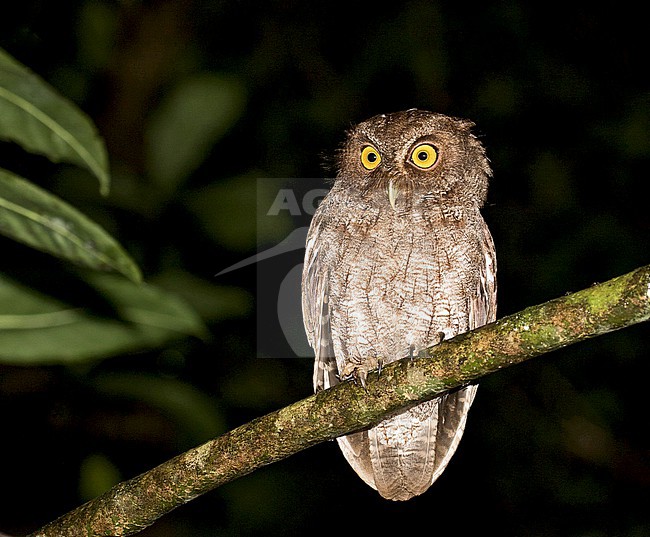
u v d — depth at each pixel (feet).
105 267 8.98
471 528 35.70
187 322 13.30
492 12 36.70
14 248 14.33
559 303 11.73
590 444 35.53
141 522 14.05
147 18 29.22
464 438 36.22
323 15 35.88
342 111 35.27
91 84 29.19
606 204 36.63
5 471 26.94
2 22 28.09
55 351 12.62
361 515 35.12
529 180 36.99
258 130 34.04
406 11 35.63
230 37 34.88
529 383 36.42
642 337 36.06
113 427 26.55
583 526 34.96
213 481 13.91
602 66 37.83
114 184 23.70
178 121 24.75
